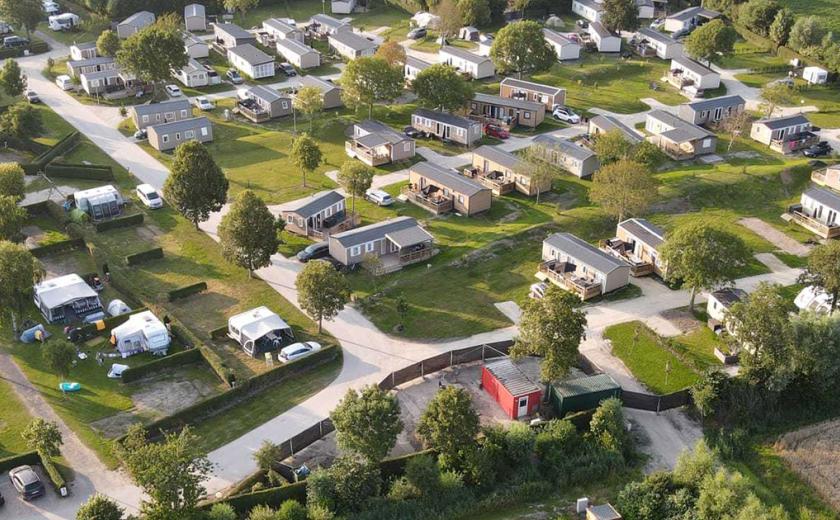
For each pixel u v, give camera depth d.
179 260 114.44
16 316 97.25
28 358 93.75
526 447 78.56
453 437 76.44
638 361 93.19
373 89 156.50
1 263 92.38
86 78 170.75
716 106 160.62
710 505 72.06
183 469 69.12
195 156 113.88
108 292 106.62
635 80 186.62
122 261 113.62
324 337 97.88
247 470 78.56
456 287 107.56
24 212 111.94
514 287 107.50
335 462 76.31
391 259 113.44
